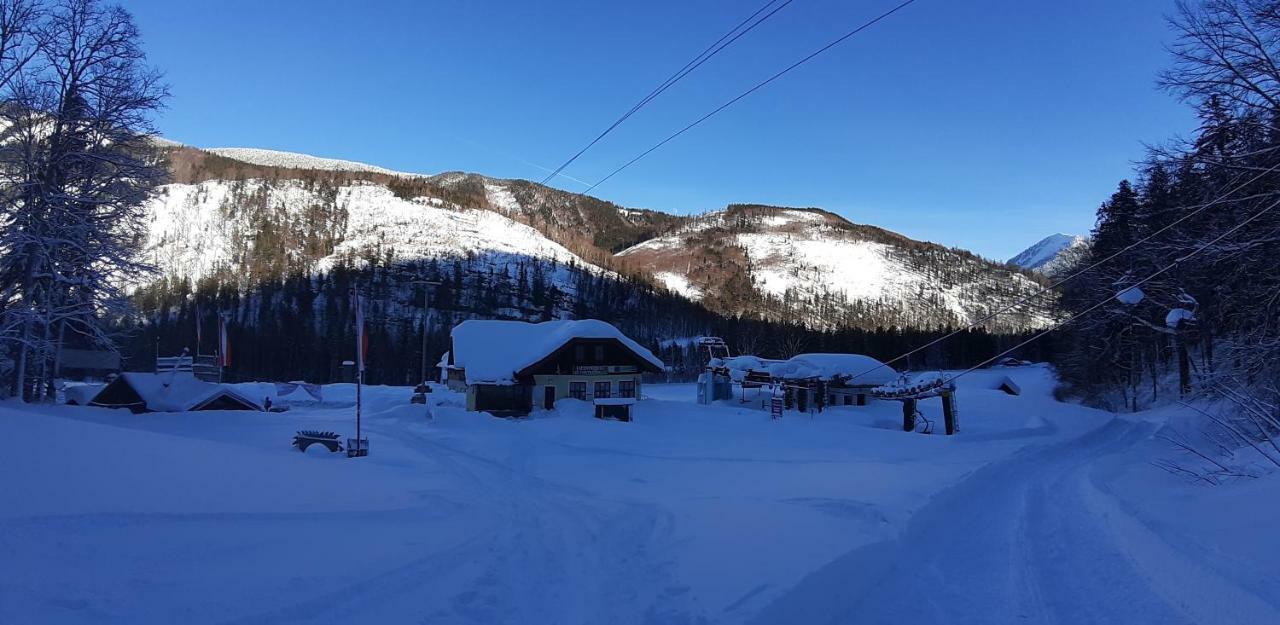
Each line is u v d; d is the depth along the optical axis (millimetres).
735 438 30078
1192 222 23359
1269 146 18781
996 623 7082
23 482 8711
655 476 18875
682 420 37219
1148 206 33500
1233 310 22906
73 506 8242
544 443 27812
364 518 10539
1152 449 23219
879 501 13562
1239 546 8031
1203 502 10789
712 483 17266
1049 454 24859
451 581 7629
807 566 8500
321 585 6863
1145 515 10672
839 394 46406
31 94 29234
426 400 44250
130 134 31594
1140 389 53844
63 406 29891
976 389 62438
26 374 31625
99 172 31484
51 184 29859
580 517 12531
